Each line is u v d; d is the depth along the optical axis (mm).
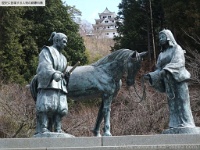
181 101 11320
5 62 28062
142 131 21344
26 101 22219
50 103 11078
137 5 30703
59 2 31984
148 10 30234
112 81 12180
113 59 12312
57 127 11172
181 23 24609
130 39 30094
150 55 28344
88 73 12234
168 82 11375
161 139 10266
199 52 24438
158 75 11484
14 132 21250
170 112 11445
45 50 11594
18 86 25625
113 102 23875
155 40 29500
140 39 30141
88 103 25656
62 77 11375
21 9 28672
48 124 11297
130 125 21391
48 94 11172
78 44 31188
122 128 21359
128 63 12039
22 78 27766
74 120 22406
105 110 12008
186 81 11461
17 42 28891
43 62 11344
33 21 30844
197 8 24125
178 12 24531
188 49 23688
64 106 11258
